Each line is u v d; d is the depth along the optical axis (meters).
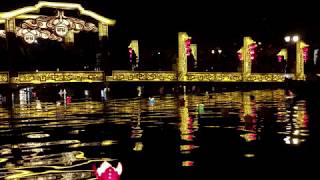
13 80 25.88
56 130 10.91
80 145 8.25
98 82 28.78
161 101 22.83
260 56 45.44
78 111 17.20
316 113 14.14
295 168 5.69
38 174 5.74
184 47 31.97
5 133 10.46
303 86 24.95
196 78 32.62
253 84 35.59
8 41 26.38
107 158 6.77
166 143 8.16
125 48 42.16
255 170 5.59
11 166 6.32
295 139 8.30
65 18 27.31
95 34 37.78
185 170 5.68
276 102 20.44
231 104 19.44
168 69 41.34
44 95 32.69
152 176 5.41
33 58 34.25
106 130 10.66
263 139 8.39
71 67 35.06
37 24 26.48
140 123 12.11
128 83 30.03
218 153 6.89
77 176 5.57
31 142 8.81
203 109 16.05
